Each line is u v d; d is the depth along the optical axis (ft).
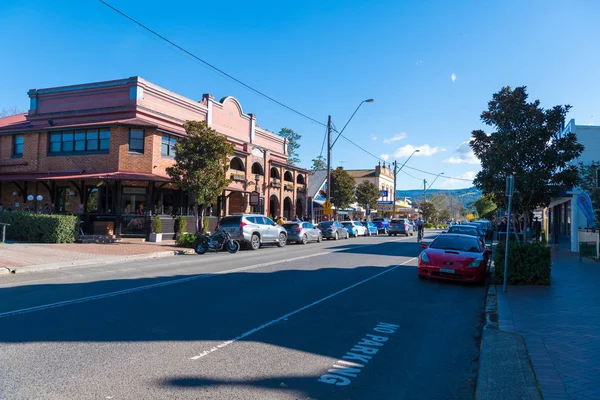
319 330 22.91
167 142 85.81
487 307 29.60
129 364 17.26
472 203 273.75
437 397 15.37
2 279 38.19
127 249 63.21
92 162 82.43
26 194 88.28
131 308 26.50
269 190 122.93
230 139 107.86
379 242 98.27
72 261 48.96
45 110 92.89
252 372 16.85
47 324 22.68
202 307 27.12
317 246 82.89
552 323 24.34
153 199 82.53
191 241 68.44
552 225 94.53
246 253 65.72
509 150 40.06
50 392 14.52
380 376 17.10
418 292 35.04
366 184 177.17
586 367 17.31
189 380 15.87
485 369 17.44
